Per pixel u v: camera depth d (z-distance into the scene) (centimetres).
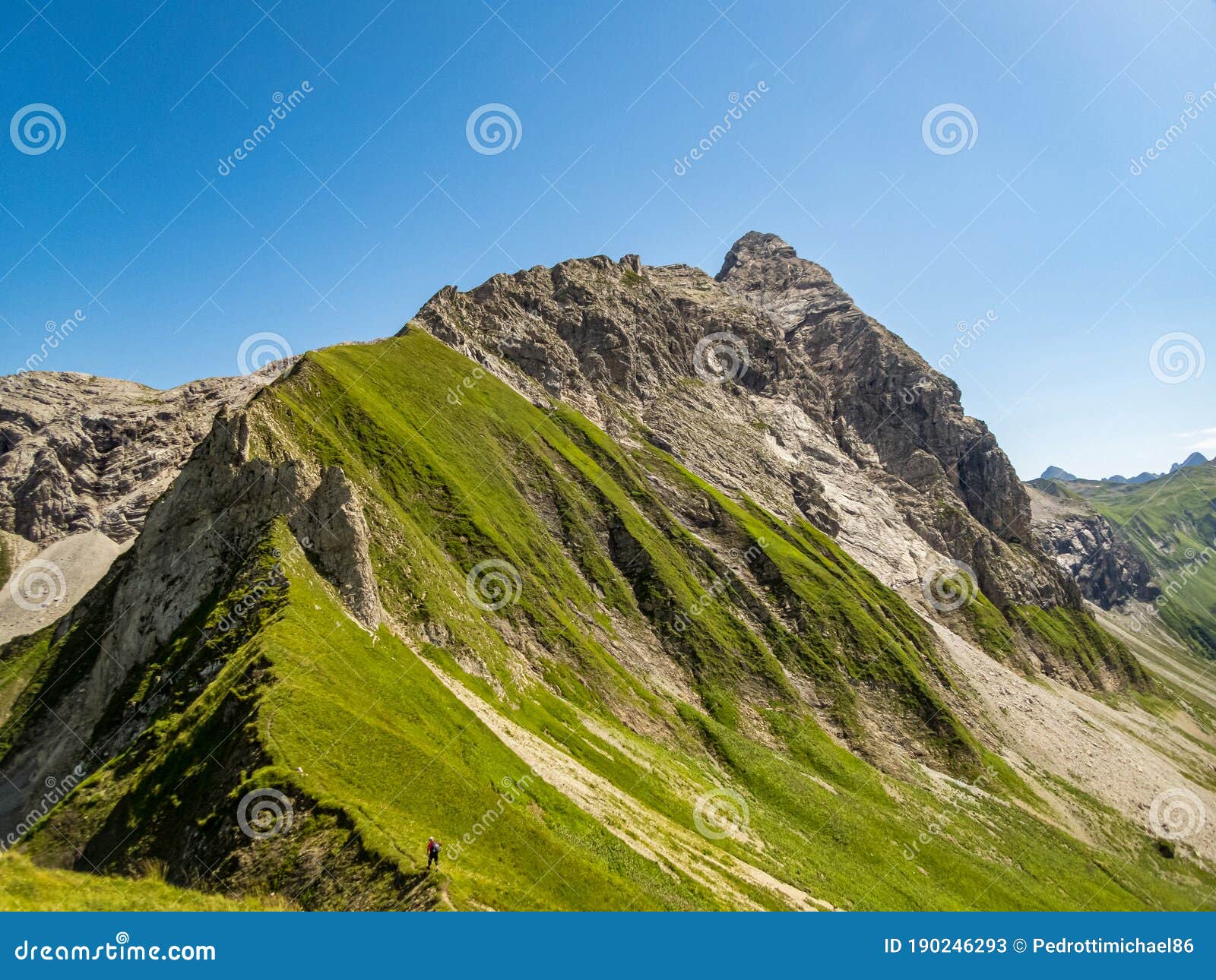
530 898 4631
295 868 4275
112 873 4619
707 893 6188
